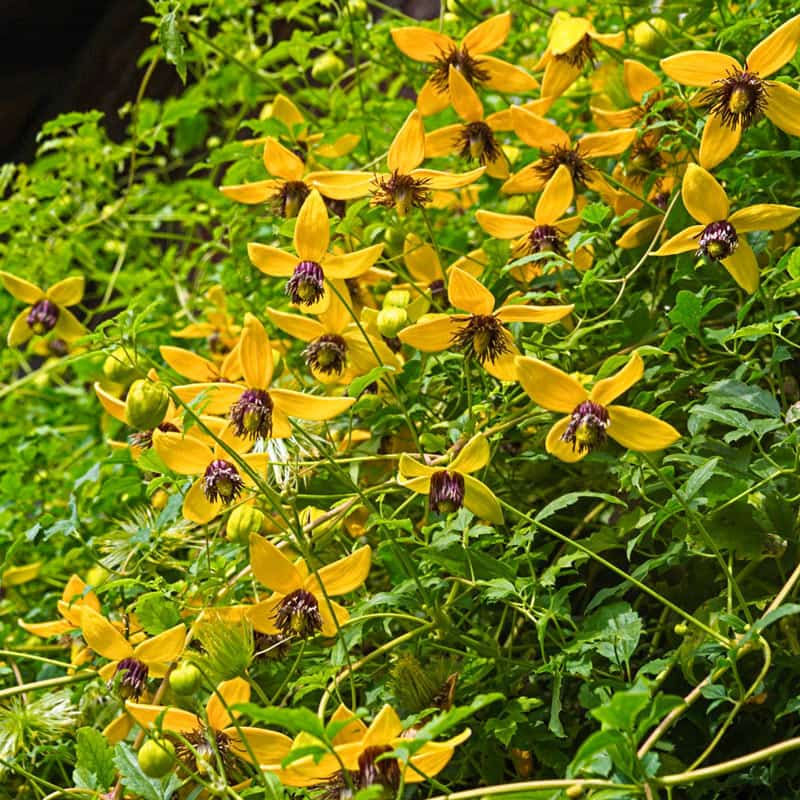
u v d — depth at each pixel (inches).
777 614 47.3
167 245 84.3
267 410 50.5
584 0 56.4
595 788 46.5
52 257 65.4
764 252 52.8
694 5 55.9
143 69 89.3
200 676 48.5
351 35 59.7
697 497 49.8
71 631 53.2
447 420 54.6
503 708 50.2
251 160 57.9
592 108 54.5
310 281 50.8
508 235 52.8
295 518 50.3
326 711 51.3
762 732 49.8
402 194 52.1
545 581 50.0
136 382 50.1
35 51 92.5
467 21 59.9
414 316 53.4
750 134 52.9
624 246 53.4
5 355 69.5
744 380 53.1
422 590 50.4
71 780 53.9
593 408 48.7
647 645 51.1
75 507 53.3
